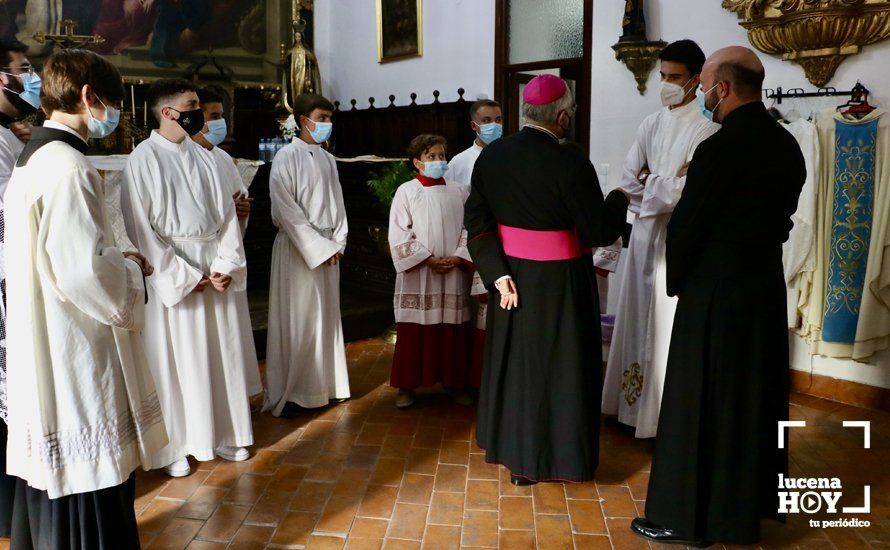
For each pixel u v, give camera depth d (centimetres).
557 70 613
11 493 258
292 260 394
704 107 271
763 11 421
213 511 296
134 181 305
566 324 293
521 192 289
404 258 395
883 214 398
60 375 202
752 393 254
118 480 211
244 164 570
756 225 249
